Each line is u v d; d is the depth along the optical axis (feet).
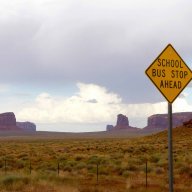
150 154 173.88
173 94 33.50
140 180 87.97
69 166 119.65
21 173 95.66
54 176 89.35
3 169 121.49
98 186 80.89
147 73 33.06
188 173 98.78
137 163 130.82
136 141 307.58
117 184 84.99
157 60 33.32
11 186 73.05
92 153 196.85
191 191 73.31
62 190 69.10
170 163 31.91
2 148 262.06
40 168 124.88
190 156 135.44
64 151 215.31
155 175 98.99
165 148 201.57
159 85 33.22
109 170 112.88
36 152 205.98
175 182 86.89
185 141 257.34
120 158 152.46
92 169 112.98
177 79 33.83
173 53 33.88
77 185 78.38
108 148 223.51
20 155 179.83
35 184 75.31
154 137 318.24
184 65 34.17
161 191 72.38
